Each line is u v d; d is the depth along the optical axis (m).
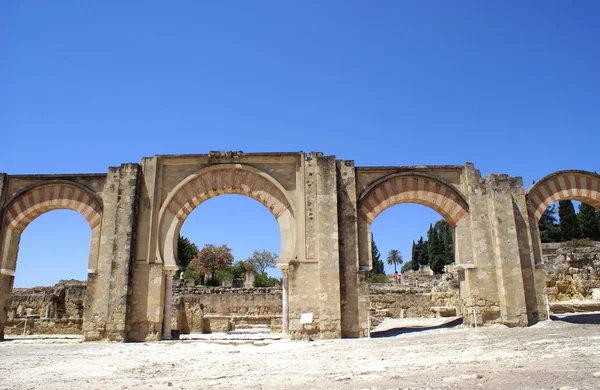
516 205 18.75
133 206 18.14
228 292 34.41
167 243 18.33
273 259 65.25
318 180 18.20
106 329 17.17
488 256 18.22
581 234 52.88
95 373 10.24
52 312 29.92
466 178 18.81
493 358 10.00
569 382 6.90
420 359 10.59
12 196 18.95
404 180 18.91
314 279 17.59
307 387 7.61
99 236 18.38
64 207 19.05
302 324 17.17
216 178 19.00
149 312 17.55
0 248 18.59
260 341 16.59
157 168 18.88
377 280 57.22
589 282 25.16
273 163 19.00
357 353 12.49
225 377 9.29
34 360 12.55
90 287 17.69
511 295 17.61
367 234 18.25
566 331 14.27
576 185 19.48
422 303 28.92
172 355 13.43
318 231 17.83
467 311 18.02
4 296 18.64
